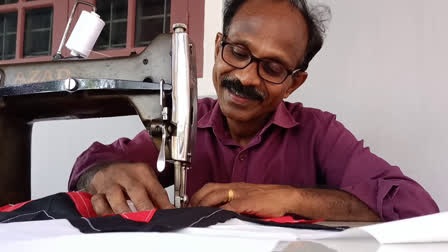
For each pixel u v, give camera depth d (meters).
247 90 1.53
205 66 2.74
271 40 1.50
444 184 2.33
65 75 1.30
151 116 1.26
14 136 1.36
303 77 1.72
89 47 1.41
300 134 1.84
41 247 0.65
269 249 0.57
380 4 2.47
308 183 1.79
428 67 2.38
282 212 1.22
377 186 1.36
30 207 1.12
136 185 1.17
